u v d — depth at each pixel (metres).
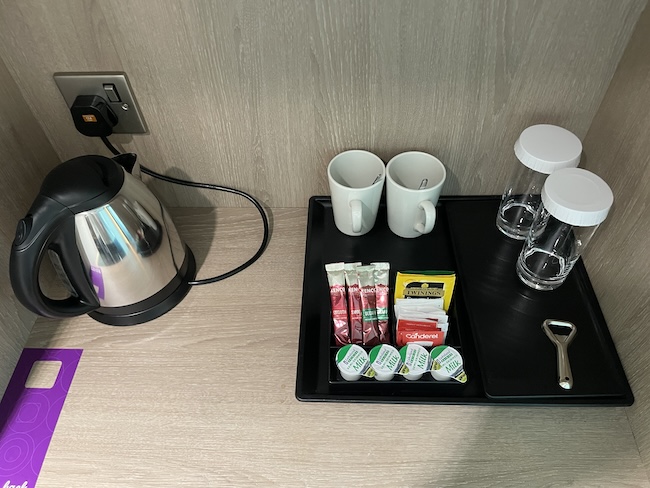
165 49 0.68
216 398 0.69
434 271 0.72
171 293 0.77
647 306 0.61
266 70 0.70
